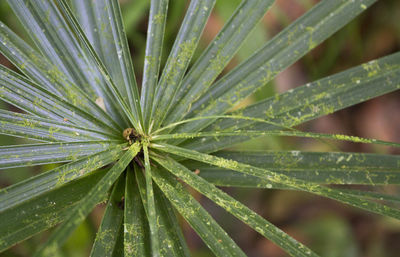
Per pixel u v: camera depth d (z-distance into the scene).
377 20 1.40
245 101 1.12
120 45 0.82
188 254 0.78
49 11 0.82
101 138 0.80
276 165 0.84
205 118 0.81
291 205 1.35
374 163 0.83
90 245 1.02
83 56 0.83
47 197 0.77
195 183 0.76
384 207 0.76
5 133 0.77
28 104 0.79
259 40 1.07
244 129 0.84
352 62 1.44
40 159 0.76
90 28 0.84
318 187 0.76
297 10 1.38
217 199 0.75
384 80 0.85
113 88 0.78
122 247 0.78
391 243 1.29
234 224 1.31
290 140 1.29
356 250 1.28
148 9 1.23
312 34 0.86
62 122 0.79
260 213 1.34
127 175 0.80
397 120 1.46
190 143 0.83
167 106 0.82
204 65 0.85
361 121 1.48
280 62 0.85
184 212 0.76
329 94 0.85
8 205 0.75
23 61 0.81
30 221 0.76
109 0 0.83
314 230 1.31
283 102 0.85
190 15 0.84
